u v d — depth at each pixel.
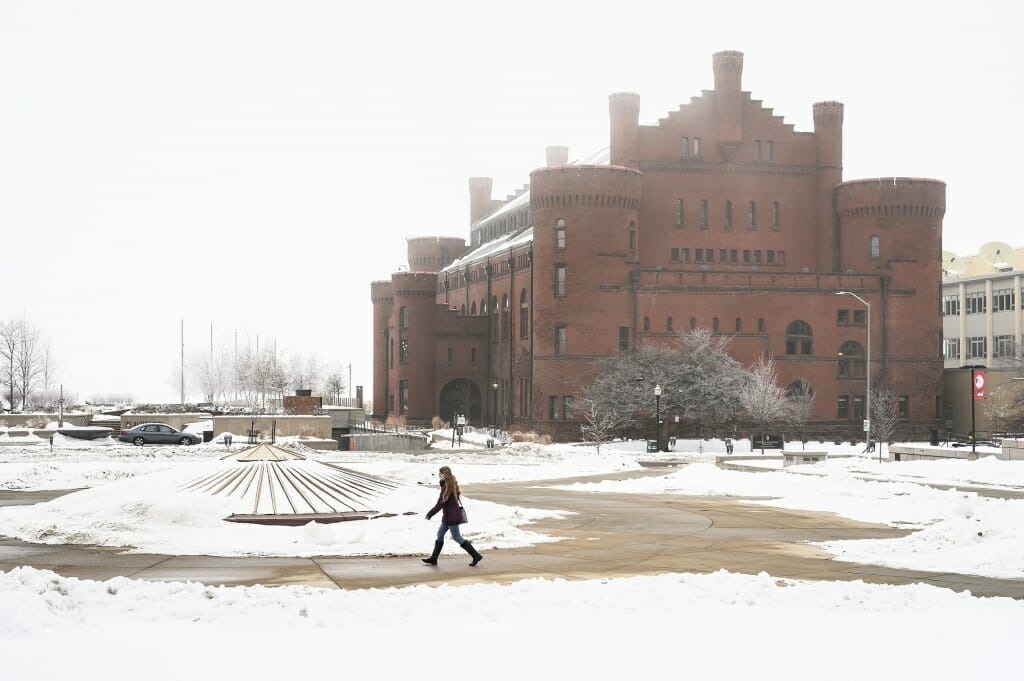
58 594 14.99
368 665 12.07
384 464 51.66
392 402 124.88
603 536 26.05
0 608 13.96
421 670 11.91
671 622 14.60
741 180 101.44
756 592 16.62
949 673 12.02
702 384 84.81
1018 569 20.20
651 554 22.69
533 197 95.88
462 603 15.48
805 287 95.88
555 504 35.72
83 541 23.02
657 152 100.38
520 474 51.56
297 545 22.84
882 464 53.25
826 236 102.00
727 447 76.31
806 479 42.12
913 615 15.20
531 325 98.25
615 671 11.98
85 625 13.84
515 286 105.88
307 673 11.66
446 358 118.38
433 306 118.44
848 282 96.75
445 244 153.25
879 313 97.25
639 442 86.31
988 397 95.31
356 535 23.64
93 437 80.12
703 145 101.06
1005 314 128.62
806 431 94.19
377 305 137.25
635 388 86.44
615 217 94.25
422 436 83.12
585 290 93.50
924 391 97.50
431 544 23.23
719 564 21.17
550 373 94.00
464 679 11.58
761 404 86.69
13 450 64.75
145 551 21.97
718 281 95.12
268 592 15.98
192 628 13.73
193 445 71.81
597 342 93.56
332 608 15.04
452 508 20.44
